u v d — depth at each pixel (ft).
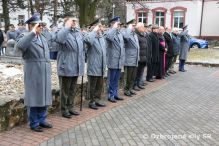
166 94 30.86
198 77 41.68
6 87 24.17
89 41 23.80
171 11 113.09
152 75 37.19
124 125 20.94
